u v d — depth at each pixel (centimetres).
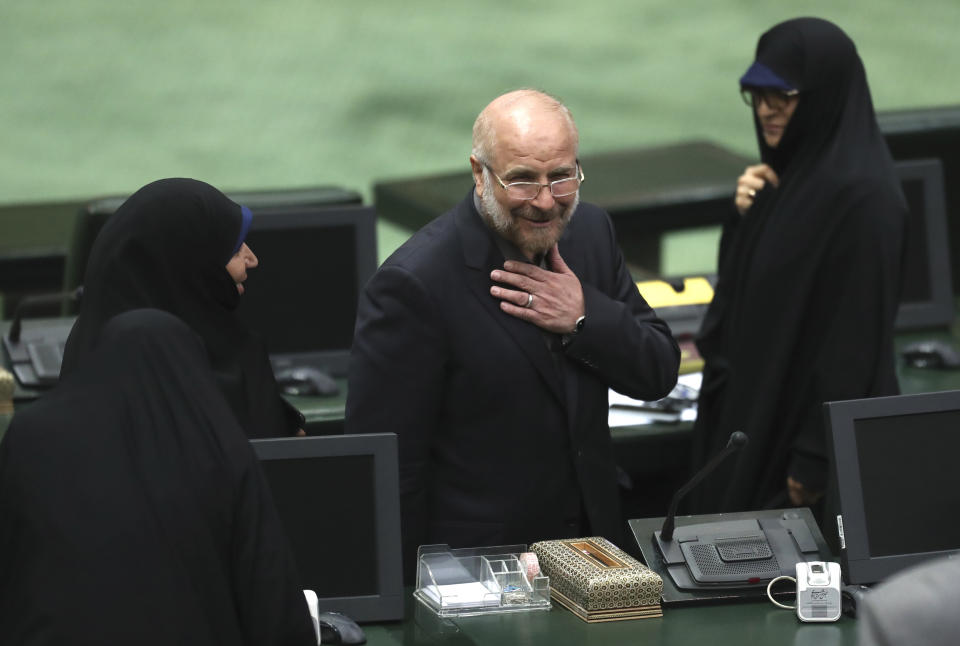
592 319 1231
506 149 1163
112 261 1151
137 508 913
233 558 936
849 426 1125
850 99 1503
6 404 1575
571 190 1175
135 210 1160
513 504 1241
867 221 1456
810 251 1479
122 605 902
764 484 1534
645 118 4450
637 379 1258
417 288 1210
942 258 1800
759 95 1523
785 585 1136
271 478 1090
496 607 1110
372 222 1698
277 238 1675
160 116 4453
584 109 4512
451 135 4369
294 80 4731
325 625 1060
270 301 1680
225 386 1177
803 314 1491
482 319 1223
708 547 1152
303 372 1641
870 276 1455
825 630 1079
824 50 1484
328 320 1695
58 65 4769
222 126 4397
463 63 4869
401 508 1220
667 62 4859
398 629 1088
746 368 1527
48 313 2306
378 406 1220
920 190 1797
